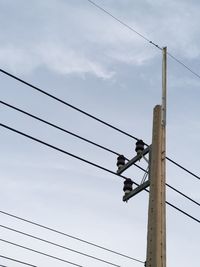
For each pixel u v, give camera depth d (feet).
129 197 35.58
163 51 40.42
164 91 37.65
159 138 34.53
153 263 28.94
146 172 34.71
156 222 30.42
